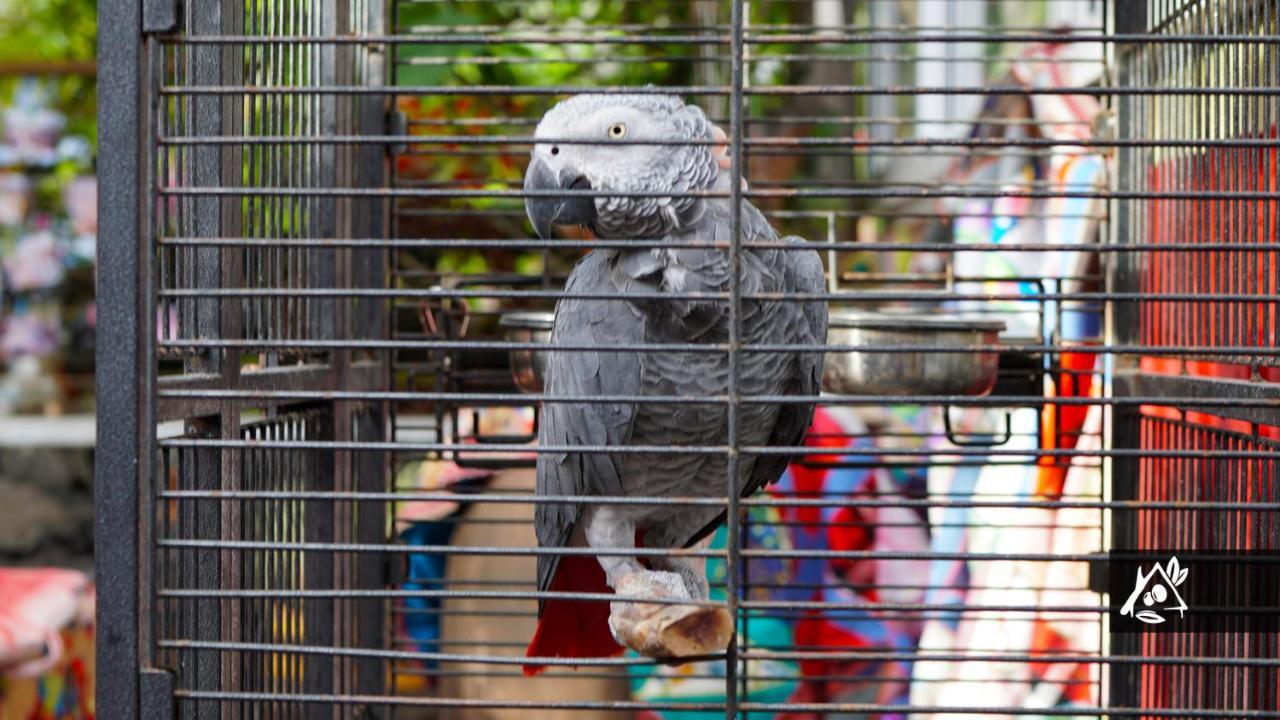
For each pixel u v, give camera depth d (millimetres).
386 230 2268
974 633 2531
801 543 2760
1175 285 1952
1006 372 2248
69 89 4262
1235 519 1648
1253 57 1557
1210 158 1765
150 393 1292
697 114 1689
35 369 4203
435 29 2332
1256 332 1577
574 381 1694
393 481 2289
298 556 1848
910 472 2781
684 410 1742
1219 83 1682
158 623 1304
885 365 2104
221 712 1516
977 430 2715
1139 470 2105
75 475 3576
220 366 1514
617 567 1750
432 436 2863
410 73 3303
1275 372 1881
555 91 1268
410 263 3486
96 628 1292
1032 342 2371
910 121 2180
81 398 4156
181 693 1296
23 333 4211
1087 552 2404
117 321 1290
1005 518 2531
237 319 1598
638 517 1833
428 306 2326
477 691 2785
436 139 1247
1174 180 1935
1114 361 2160
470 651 2785
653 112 1634
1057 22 2906
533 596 1295
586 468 1720
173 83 1513
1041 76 2795
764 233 1720
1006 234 2684
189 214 1510
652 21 3688
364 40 1285
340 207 2051
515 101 3490
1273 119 1521
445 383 2346
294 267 1832
